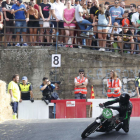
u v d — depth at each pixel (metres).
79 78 44.03
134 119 31.94
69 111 39.06
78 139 22.72
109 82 43.34
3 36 48.69
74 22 45.59
